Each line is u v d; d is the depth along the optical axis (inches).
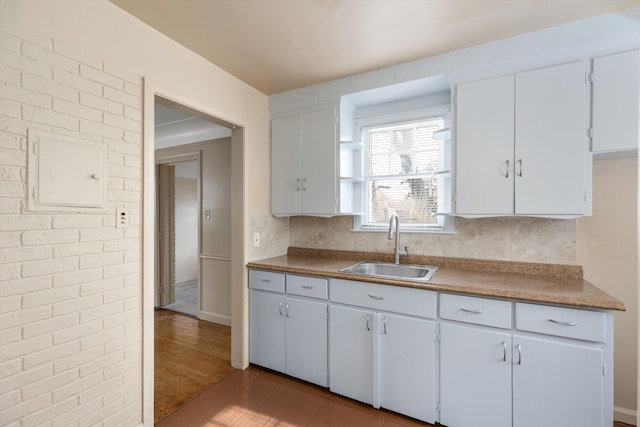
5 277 47.1
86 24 56.5
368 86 90.9
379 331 76.1
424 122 97.7
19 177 48.3
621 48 63.7
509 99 73.1
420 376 71.6
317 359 85.7
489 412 64.9
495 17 65.2
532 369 61.2
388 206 103.7
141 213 65.9
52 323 52.2
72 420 54.6
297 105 102.3
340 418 74.0
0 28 46.3
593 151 65.4
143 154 66.0
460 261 88.5
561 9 62.6
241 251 96.7
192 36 71.8
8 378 47.4
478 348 65.7
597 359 56.4
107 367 59.9
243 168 96.3
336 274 81.6
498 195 74.0
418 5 61.3
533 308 61.1
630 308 72.4
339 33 71.1
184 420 73.0
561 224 77.8
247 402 80.0
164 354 106.8
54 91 52.1
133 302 64.6
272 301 93.4
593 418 56.9
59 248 53.0
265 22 66.8
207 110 82.7
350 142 95.9
